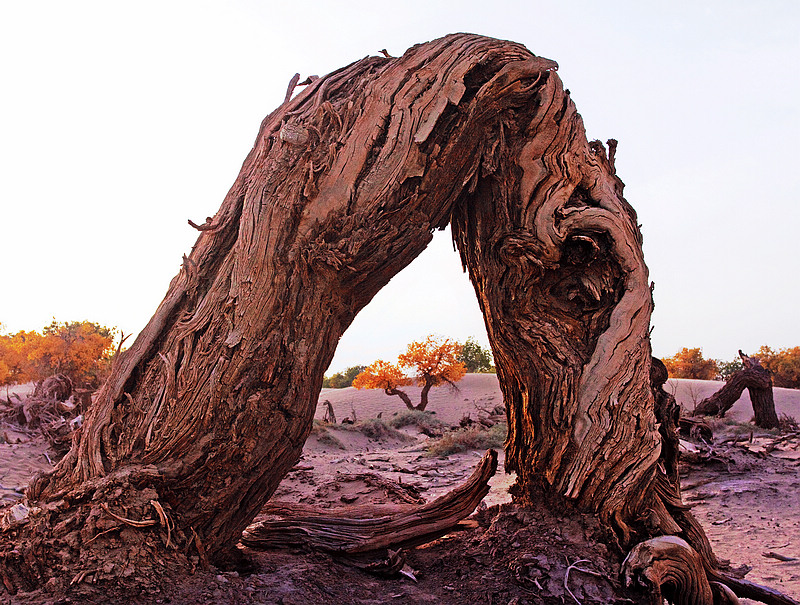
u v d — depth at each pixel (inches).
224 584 153.3
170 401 165.8
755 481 397.4
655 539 175.2
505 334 204.4
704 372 2778.1
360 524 207.2
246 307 169.2
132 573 144.3
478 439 675.4
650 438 186.5
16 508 163.5
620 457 183.6
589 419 185.5
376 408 1686.8
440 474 494.3
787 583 215.5
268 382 169.5
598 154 205.5
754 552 258.1
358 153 175.2
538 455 196.1
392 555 192.4
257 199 174.7
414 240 181.9
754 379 813.9
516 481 211.6
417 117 176.6
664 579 170.1
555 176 192.2
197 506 166.6
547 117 188.7
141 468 160.4
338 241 173.0
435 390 1913.1
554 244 189.5
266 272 170.4
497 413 1073.5
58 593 138.3
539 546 179.3
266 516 231.5
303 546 202.5
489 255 203.5
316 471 482.6
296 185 173.0
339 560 197.8
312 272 174.4
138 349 174.9
